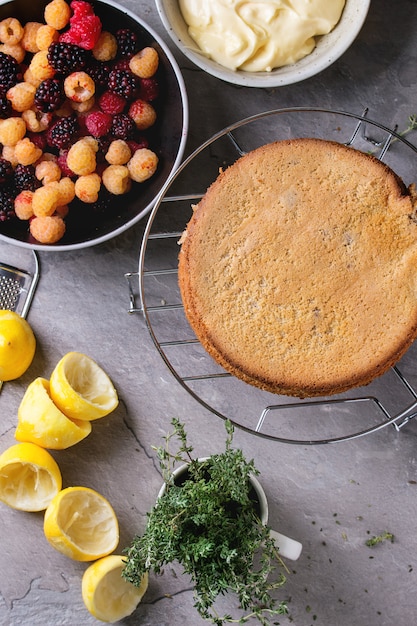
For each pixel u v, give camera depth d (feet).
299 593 2.96
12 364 2.82
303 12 2.75
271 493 2.98
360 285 2.63
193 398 2.98
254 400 2.98
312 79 3.00
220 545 2.53
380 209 2.63
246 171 2.65
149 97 2.78
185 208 3.00
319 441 2.74
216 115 3.00
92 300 2.99
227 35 2.76
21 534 2.96
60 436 2.78
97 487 2.97
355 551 2.97
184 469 2.76
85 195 2.72
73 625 2.95
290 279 2.63
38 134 2.78
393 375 2.99
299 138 2.81
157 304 2.99
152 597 2.95
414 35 3.00
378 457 2.99
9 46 2.74
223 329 2.65
